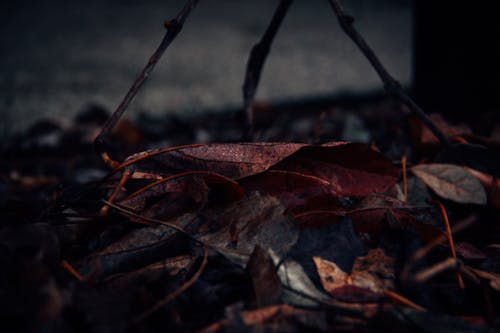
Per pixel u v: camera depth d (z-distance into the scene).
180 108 1.37
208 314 0.40
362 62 2.10
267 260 0.40
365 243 0.44
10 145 0.93
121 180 0.44
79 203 0.46
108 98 1.50
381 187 0.45
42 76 1.79
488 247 0.45
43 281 0.37
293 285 0.40
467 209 0.48
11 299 0.37
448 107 0.78
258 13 3.51
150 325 0.38
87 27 2.90
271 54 2.30
